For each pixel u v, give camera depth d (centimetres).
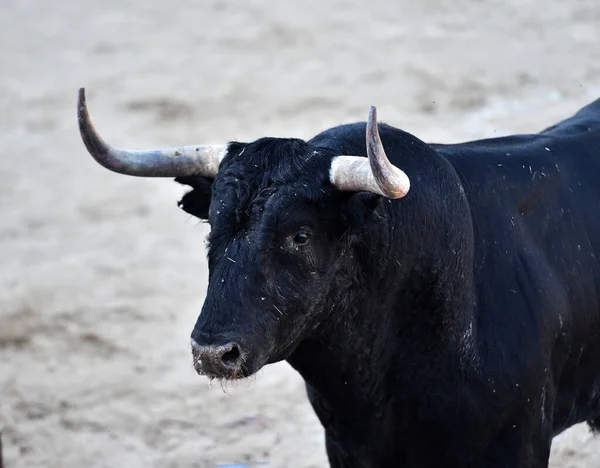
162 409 2575
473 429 1538
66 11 7306
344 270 1458
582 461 2133
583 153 1756
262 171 1423
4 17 7294
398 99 4862
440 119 4519
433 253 1505
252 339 1360
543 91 4669
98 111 5288
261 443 2373
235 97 5228
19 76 6047
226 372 1352
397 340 1536
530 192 1647
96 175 4578
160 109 5200
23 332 3047
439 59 5316
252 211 1391
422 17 6094
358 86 5119
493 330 1546
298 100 5066
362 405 1556
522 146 1716
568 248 1659
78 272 3525
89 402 2638
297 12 6594
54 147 4959
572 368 1669
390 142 1527
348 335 1499
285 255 1391
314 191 1405
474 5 6119
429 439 1564
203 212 1598
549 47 5234
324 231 1420
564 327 1612
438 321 1516
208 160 1551
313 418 2472
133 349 2914
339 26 6175
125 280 3428
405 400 1551
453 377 1525
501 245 1587
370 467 1611
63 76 5959
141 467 2330
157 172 1557
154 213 4091
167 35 6481
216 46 6134
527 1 6031
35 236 3934
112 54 6253
